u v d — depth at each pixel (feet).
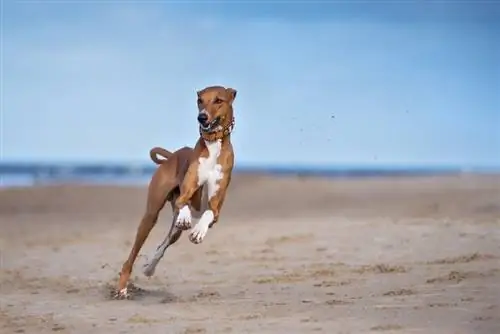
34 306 41.24
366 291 41.91
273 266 51.13
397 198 96.84
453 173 197.36
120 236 69.31
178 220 37.99
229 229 68.18
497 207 79.15
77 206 97.04
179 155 40.98
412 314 36.22
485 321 34.60
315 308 38.24
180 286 45.88
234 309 38.75
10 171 223.10
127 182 136.77
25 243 65.57
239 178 138.10
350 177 166.40
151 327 35.73
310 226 67.21
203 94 38.29
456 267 47.55
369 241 57.82
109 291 44.65
